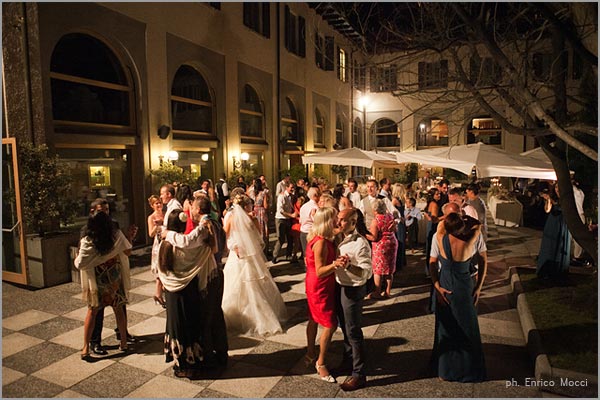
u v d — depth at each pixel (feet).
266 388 13.57
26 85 26.58
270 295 18.43
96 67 31.58
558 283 22.21
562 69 16.19
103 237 14.92
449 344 13.69
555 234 22.94
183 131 40.01
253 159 52.95
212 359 14.69
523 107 15.89
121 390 13.47
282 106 59.93
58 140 27.63
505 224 46.16
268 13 53.98
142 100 34.14
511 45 20.40
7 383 13.89
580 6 16.97
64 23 27.89
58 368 14.85
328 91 74.54
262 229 30.35
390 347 16.38
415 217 32.48
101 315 15.96
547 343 15.10
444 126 95.66
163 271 13.66
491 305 20.89
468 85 15.97
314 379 14.08
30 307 20.76
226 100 45.39
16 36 26.55
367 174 93.71
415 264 29.07
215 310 14.66
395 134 97.45
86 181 30.71
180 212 13.93
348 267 13.37
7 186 24.43
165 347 14.38
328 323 13.74
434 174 81.97
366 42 18.37
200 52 41.24
